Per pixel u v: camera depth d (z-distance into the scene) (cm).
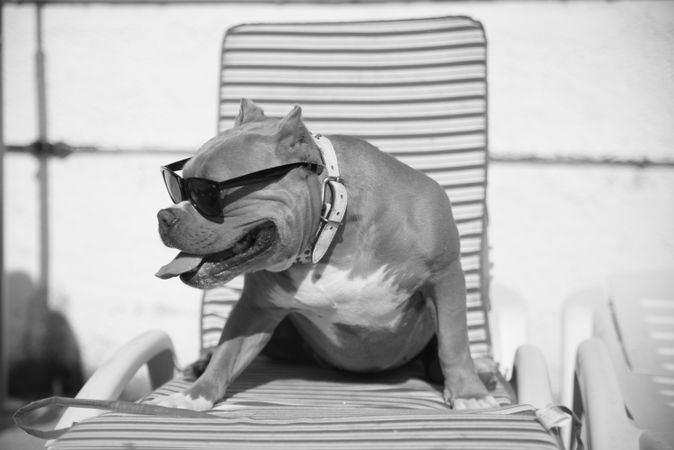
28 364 434
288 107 322
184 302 422
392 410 227
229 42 329
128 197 423
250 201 226
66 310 430
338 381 278
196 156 229
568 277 401
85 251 427
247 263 229
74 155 425
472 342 299
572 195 399
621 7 390
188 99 416
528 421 211
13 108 427
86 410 251
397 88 320
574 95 396
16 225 430
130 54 418
